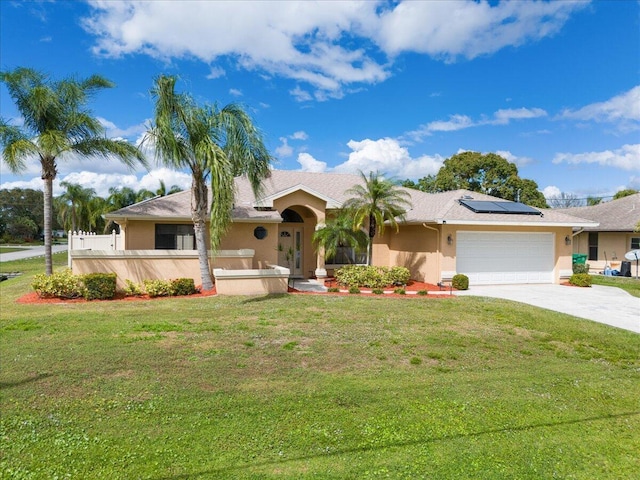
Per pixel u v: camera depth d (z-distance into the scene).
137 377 6.36
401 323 10.38
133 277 14.67
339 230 16.92
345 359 7.50
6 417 5.02
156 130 13.33
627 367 7.54
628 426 5.20
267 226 17.88
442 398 5.87
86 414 5.15
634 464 4.34
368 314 11.36
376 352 7.94
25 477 3.84
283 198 17.73
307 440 4.62
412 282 18.84
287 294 14.90
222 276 14.53
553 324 10.74
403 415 5.30
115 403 5.47
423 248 18.95
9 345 7.86
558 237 19.70
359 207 17.16
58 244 74.06
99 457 4.20
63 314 10.97
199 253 14.95
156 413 5.21
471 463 4.25
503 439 4.78
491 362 7.61
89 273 14.11
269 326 9.71
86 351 7.52
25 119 15.55
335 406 5.52
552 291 17.09
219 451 4.36
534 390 6.29
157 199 18.09
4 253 46.91
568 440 4.81
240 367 6.93
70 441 4.50
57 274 14.56
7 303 13.02
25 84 15.12
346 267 18.19
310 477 3.93
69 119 15.60
